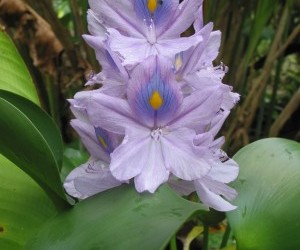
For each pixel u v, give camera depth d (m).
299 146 0.17
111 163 0.13
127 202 0.13
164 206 0.12
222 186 0.15
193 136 0.13
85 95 0.14
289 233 0.15
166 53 0.13
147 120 0.13
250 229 0.15
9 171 0.17
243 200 0.16
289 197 0.15
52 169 0.13
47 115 0.16
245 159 0.17
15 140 0.13
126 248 0.11
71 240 0.12
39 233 0.13
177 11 0.14
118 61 0.13
